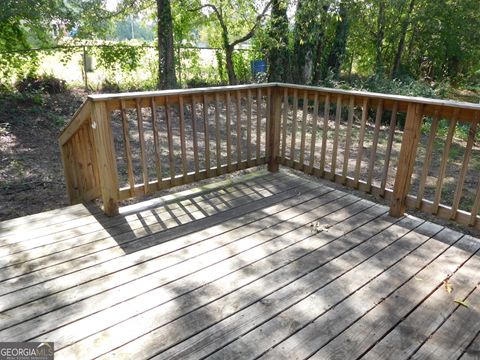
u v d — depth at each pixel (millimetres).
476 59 14727
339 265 2453
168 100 3180
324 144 3598
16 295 2125
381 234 2865
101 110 2811
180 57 10070
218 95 3479
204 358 1722
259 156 4016
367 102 3154
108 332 1865
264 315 1993
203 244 2682
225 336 1850
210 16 9742
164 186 3369
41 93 7754
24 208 3666
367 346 1801
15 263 2422
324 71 11148
